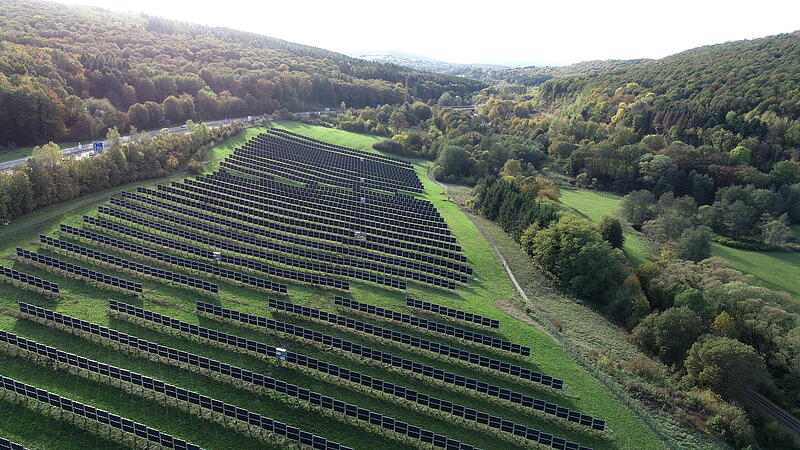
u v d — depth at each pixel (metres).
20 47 150.25
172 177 117.00
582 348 64.75
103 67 170.62
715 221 132.50
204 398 42.19
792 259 117.75
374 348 56.84
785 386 64.31
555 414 48.53
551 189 133.38
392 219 108.56
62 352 45.22
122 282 60.81
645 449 46.72
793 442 53.97
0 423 38.50
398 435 43.69
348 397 47.78
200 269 69.00
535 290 83.50
